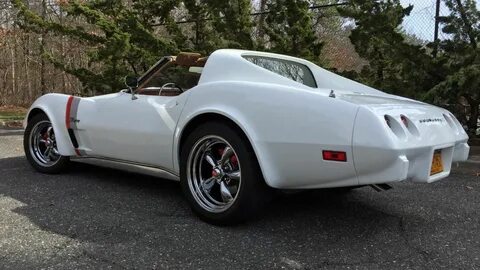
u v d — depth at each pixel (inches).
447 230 149.1
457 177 228.4
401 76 301.6
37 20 457.7
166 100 165.5
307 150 129.8
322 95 131.2
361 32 304.0
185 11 518.3
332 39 554.9
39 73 807.1
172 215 156.1
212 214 146.0
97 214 155.3
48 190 183.5
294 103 132.7
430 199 185.9
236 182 147.3
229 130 142.5
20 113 687.7
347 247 132.3
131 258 121.2
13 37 774.5
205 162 152.8
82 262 118.3
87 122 189.8
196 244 131.4
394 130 124.6
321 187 133.5
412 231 147.3
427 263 122.6
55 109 203.3
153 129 164.4
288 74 174.7
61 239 133.0
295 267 118.2
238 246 130.8
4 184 191.9
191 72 174.9
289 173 134.8
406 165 120.7
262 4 463.8
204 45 366.3
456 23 284.7
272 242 134.4
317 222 153.4
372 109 124.0
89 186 190.7
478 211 170.9
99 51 392.5
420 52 287.7
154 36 391.5
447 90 261.0
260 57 170.7
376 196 188.5
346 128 124.2
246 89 141.8
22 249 125.6
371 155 121.1
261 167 137.0
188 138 152.1
